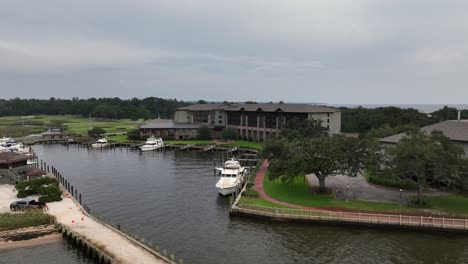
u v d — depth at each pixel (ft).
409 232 156.87
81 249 142.72
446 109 544.21
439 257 135.95
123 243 140.26
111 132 604.49
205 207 199.62
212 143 470.39
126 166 332.60
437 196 193.77
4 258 136.56
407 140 184.75
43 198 196.34
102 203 207.72
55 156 398.62
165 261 124.57
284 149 240.53
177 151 435.94
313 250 142.72
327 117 435.53
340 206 179.93
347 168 197.16
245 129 501.15
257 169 285.02
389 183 216.33
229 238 154.81
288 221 169.78
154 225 171.12
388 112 486.38
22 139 530.27
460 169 171.83
